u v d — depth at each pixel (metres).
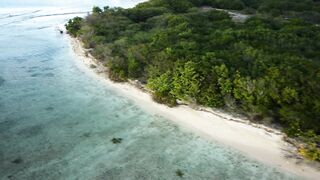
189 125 27.94
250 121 26.72
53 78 38.88
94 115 29.83
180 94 30.20
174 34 43.31
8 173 21.75
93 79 38.56
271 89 26.25
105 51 41.44
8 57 46.47
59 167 22.52
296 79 27.25
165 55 33.94
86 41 47.88
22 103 32.00
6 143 25.08
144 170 22.39
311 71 28.53
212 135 26.45
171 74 31.64
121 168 22.56
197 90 29.03
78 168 22.48
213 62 31.16
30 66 43.03
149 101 32.25
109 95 34.09
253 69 29.78
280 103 26.11
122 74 36.53
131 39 44.44
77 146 24.95
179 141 25.80
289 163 22.86
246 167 22.75
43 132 26.80
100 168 22.52
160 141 25.78
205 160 23.50
